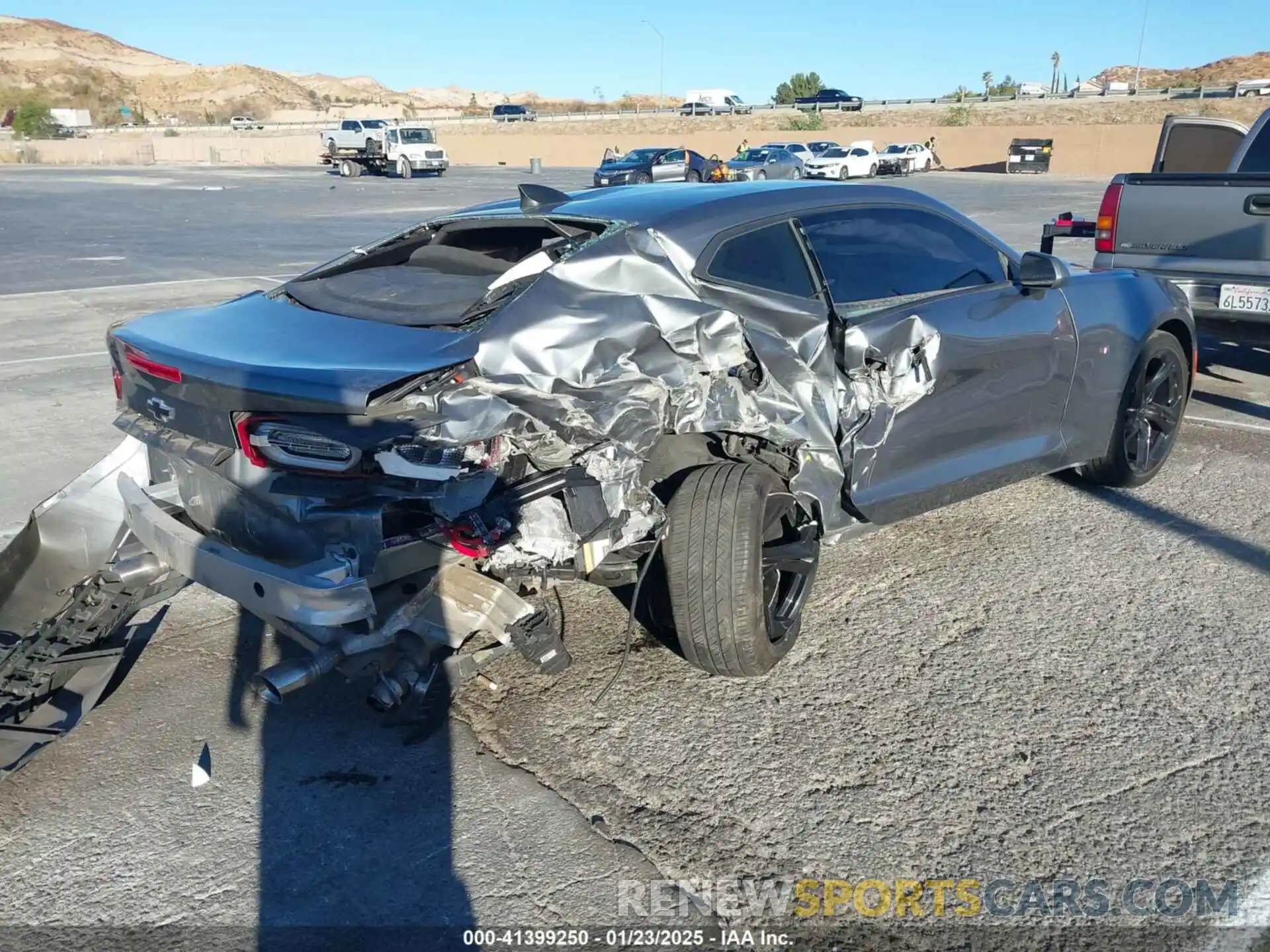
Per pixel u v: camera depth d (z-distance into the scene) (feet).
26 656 10.89
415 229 13.78
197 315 11.83
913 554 15.31
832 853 9.07
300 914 8.59
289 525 10.00
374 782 10.31
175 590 12.39
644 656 12.57
